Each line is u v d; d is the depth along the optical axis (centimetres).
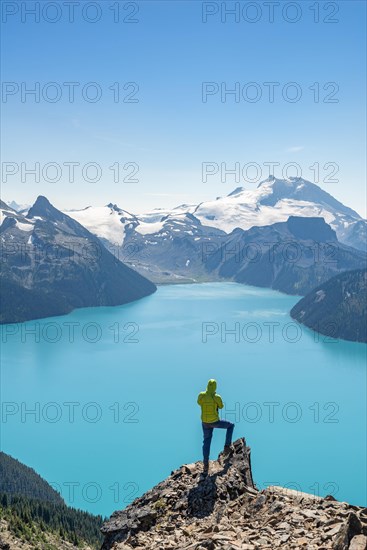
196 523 3184
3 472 17000
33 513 12319
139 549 3006
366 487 16450
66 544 10425
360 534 2495
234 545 2669
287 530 2797
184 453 19825
